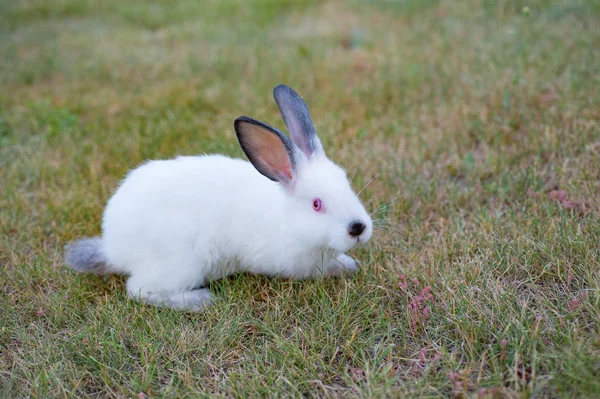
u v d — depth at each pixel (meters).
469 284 0.84
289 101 0.91
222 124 1.18
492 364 0.75
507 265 0.86
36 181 1.08
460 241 0.90
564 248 0.86
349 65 1.36
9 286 0.90
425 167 1.06
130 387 0.78
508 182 0.99
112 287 0.91
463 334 0.79
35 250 0.95
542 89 1.16
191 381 0.78
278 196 0.88
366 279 0.88
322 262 0.89
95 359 0.80
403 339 0.80
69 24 1.81
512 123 1.11
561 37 1.30
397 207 0.99
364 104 1.22
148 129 1.19
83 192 1.04
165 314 0.85
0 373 0.80
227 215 0.88
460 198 0.99
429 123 1.15
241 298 0.87
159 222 0.87
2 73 1.43
